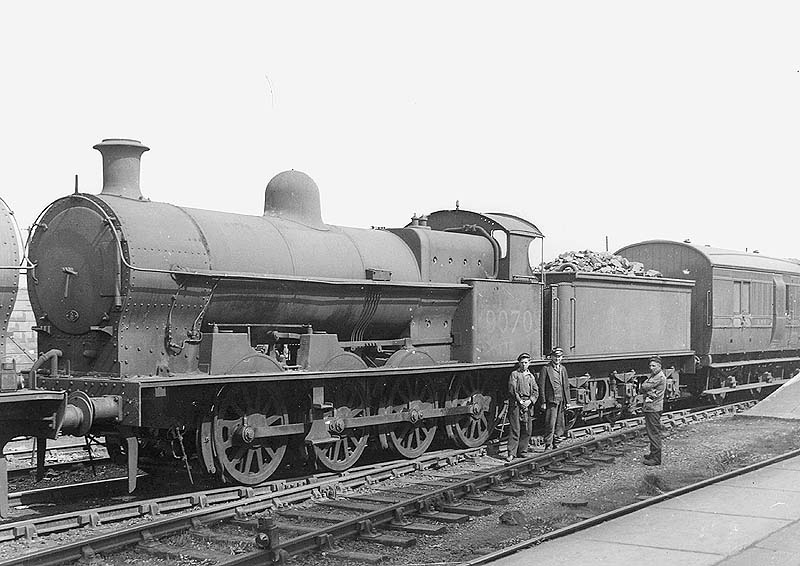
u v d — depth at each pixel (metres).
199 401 11.04
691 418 19.70
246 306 11.87
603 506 10.76
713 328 21.61
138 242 10.66
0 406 9.15
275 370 11.73
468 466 13.91
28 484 12.22
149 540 8.73
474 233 16.23
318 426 12.17
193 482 12.06
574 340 16.94
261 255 11.98
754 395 25.17
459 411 14.72
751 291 23.62
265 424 11.74
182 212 11.59
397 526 9.43
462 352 14.91
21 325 19.67
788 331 25.75
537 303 16.17
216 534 9.08
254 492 11.19
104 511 9.98
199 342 11.36
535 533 9.39
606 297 17.89
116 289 10.48
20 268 9.29
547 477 12.73
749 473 12.41
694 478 12.57
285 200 13.38
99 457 14.52
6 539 8.88
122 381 10.09
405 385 13.93
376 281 13.20
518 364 14.76
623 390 18.62
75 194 11.10
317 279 12.29
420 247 14.50
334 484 11.69
